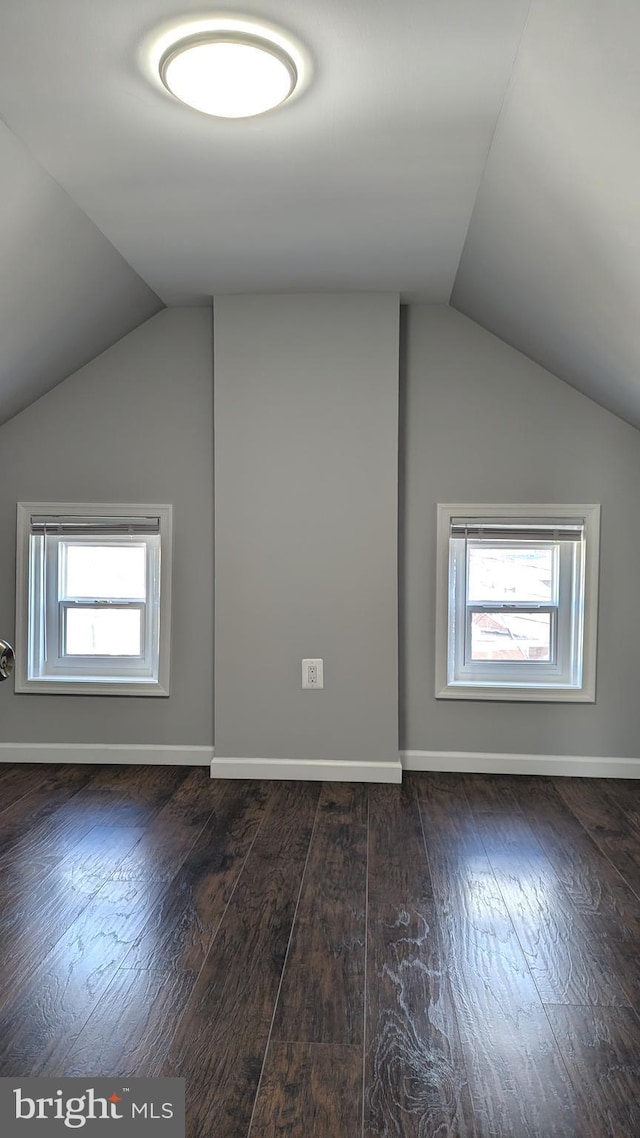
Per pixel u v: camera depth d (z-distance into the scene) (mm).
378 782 4109
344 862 3125
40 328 3596
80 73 2184
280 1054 1992
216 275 3801
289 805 3760
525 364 4211
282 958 2436
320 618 4117
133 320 4188
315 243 3412
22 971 2348
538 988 2291
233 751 4164
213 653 4305
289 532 4113
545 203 2598
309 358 4078
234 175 2791
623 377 3479
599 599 4215
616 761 4219
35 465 4348
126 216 3125
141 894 2840
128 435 4316
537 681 4328
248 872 3025
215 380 4109
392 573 4090
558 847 3295
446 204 3016
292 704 4145
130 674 4398
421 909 2750
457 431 4242
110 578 4402
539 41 1948
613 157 2123
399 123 2439
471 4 1883
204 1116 1783
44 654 4406
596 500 4207
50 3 1907
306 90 2264
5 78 2209
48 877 2969
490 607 4340
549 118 2180
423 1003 2213
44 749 4371
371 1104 1826
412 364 4250
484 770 4281
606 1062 1980
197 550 4309
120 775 4176
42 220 2934
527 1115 1798
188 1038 2049
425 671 4293
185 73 2131
